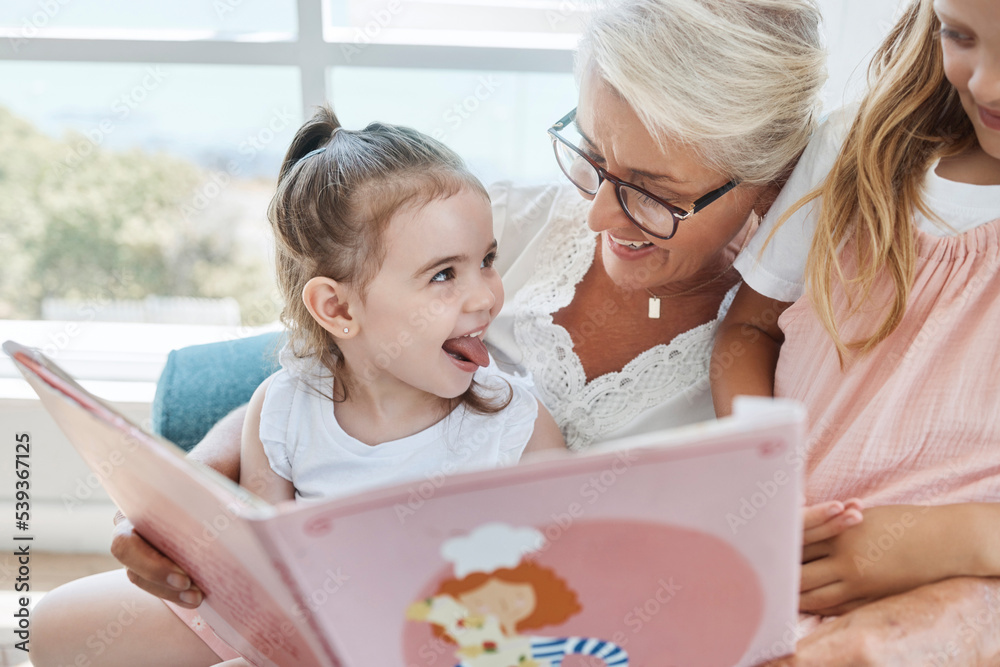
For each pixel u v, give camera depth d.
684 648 0.60
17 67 2.00
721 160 0.80
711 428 0.46
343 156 0.90
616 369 0.99
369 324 0.90
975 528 0.68
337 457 0.94
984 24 0.61
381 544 0.49
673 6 0.77
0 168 2.62
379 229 0.86
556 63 1.40
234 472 0.99
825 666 0.64
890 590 0.71
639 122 0.79
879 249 0.77
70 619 0.90
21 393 1.49
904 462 0.76
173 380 1.14
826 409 0.82
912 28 0.79
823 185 0.80
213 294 2.92
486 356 0.91
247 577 0.56
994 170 0.73
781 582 0.56
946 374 0.74
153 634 0.89
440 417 0.95
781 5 0.80
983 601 0.67
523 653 0.58
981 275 0.73
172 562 0.74
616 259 0.92
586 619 0.56
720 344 0.94
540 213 1.10
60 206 2.71
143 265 2.90
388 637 0.55
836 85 1.17
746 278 0.91
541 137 1.86
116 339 1.66
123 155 2.77
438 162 0.89
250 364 1.16
